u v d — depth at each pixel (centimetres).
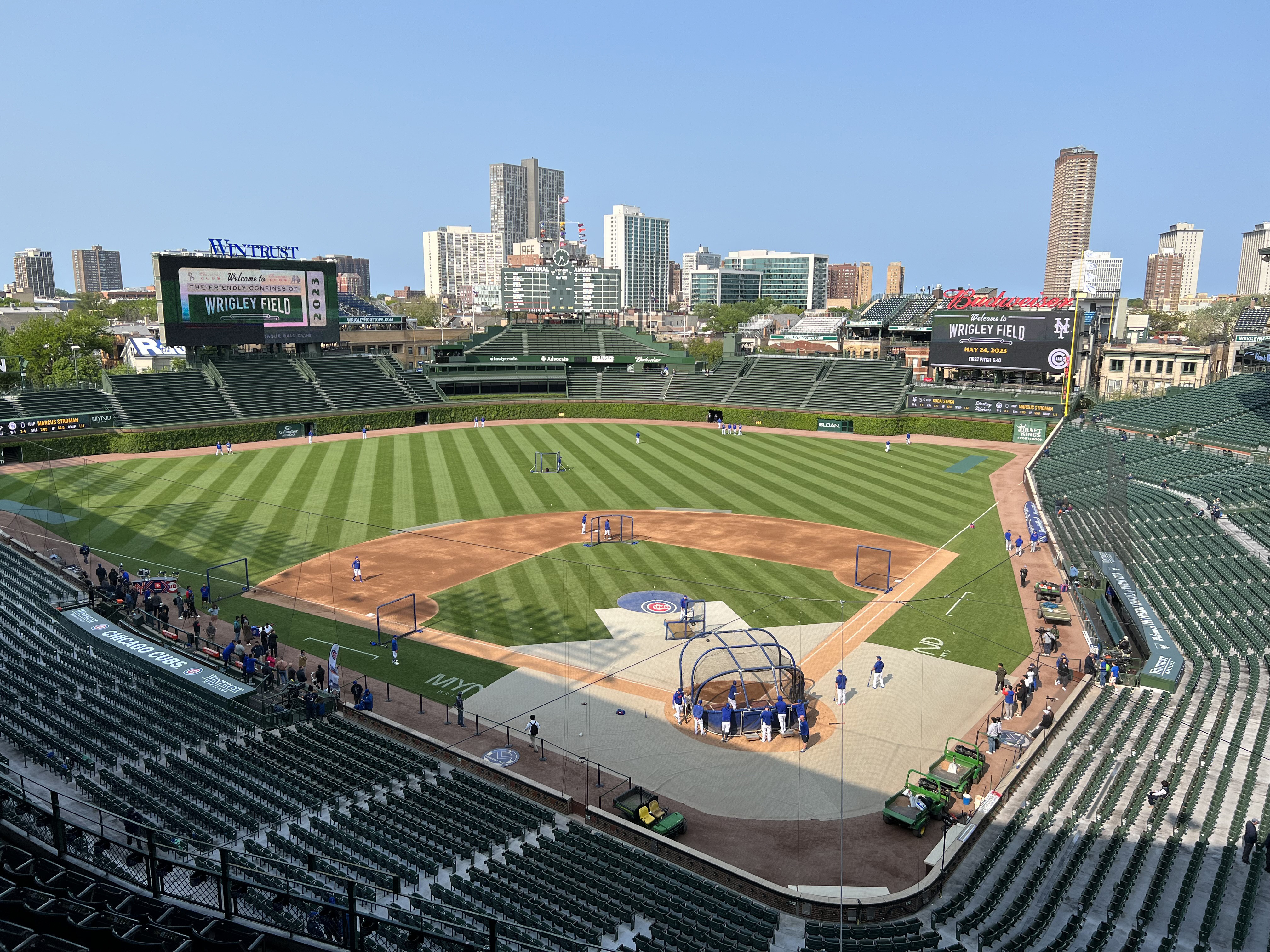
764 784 2912
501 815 2641
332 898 1839
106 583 4712
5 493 6838
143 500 6700
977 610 4541
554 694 3584
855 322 13625
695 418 11338
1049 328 9688
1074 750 3088
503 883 2181
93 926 1127
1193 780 2795
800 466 8425
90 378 12150
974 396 10125
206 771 2736
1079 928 2073
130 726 2966
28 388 9944
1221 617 4244
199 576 4975
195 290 9606
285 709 3281
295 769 2806
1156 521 5731
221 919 1297
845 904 2212
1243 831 2506
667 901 2198
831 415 10525
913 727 3303
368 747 3034
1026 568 5250
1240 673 3694
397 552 5516
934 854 2498
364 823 2484
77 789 2416
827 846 2573
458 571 5147
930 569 5228
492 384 12081
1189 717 3319
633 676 3744
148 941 1136
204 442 9131
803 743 3183
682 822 2623
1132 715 3344
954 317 10344
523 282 14488
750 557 5438
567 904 2125
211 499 6769
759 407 10962
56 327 12988
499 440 9775
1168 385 11750
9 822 1639
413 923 1859
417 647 4047
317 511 6488
